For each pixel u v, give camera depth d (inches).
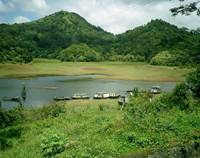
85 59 6653.5
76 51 6904.5
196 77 1064.8
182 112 919.7
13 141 853.8
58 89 2608.3
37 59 6225.4
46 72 4168.3
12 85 2815.0
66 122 1029.2
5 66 4340.6
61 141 667.4
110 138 706.2
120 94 2287.2
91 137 733.9
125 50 7588.6
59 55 7027.6
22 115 1192.2
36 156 663.8
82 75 3964.1
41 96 2203.5
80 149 632.4
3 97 2096.5
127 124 789.9
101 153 616.1
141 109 937.5
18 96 2129.7
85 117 1095.0
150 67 4746.6
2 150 778.8
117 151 631.8
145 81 3324.3
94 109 1347.2
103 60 6929.1
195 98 1038.4
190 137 705.0
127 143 669.9
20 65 4611.2
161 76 3720.5
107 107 1398.9
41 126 1007.6
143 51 6958.7
